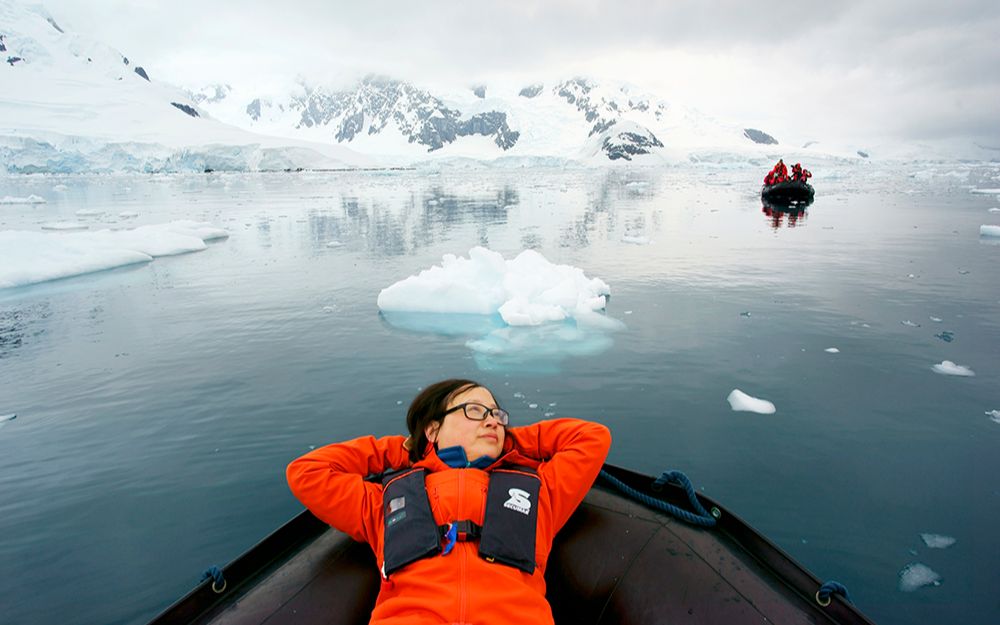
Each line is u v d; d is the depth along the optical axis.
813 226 11.13
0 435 2.88
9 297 5.99
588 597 1.50
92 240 8.26
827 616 1.33
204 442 2.77
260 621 1.37
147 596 1.77
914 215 12.85
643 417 2.96
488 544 1.33
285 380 3.54
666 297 5.49
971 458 2.53
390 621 1.21
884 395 3.20
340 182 37.44
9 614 1.71
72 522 2.16
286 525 1.66
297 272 7.12
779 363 3.71
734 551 1.56
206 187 31.25
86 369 3.80
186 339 4.43
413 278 5.35
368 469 1.76
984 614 1.67
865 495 2.27
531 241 9.56
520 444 1.80
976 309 4.89
